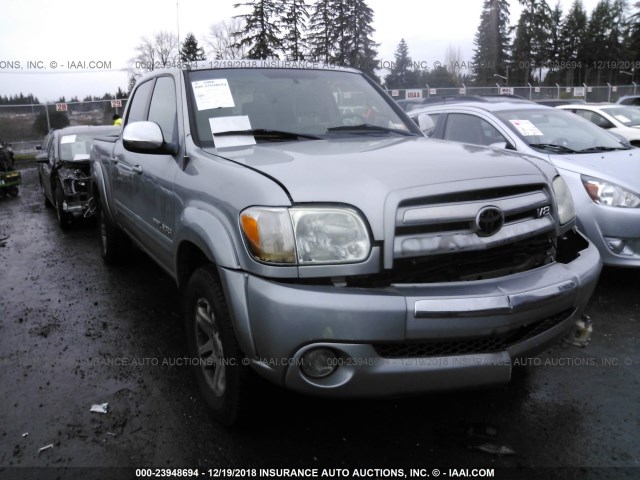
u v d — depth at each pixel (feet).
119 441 9.11
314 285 7.59
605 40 185.16
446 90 79.36
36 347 12.92
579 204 15.64
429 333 7.49
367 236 7.60
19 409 10.14
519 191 8.61
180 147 11.00
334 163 8.63
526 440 9.05
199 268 9.46
